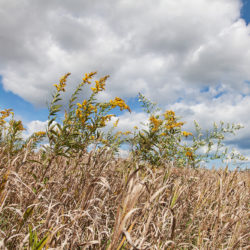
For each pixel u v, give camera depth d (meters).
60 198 2.24
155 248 1.72
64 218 1.93
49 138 2.98
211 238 2.33
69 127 3.16
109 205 2.69
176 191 2.00
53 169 3.12
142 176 2.29
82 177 2.44
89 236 1.83
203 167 5.15
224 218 2.52
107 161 2.72
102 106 3.53
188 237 2.56
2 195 1.71
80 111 3.32
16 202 2.46
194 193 3.31
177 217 2.36
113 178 2.94
